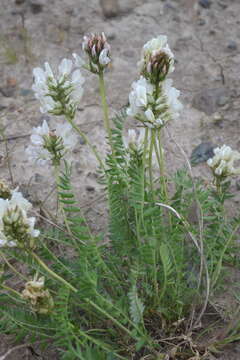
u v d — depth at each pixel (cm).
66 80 29
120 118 33
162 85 26
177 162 45
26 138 49
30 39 58
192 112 50
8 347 32
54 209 42
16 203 26
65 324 27
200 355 30
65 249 37
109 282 32
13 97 53
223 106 50
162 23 60
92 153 47
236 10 61
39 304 26
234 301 34
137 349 28
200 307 33
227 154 31
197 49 57
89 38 29
